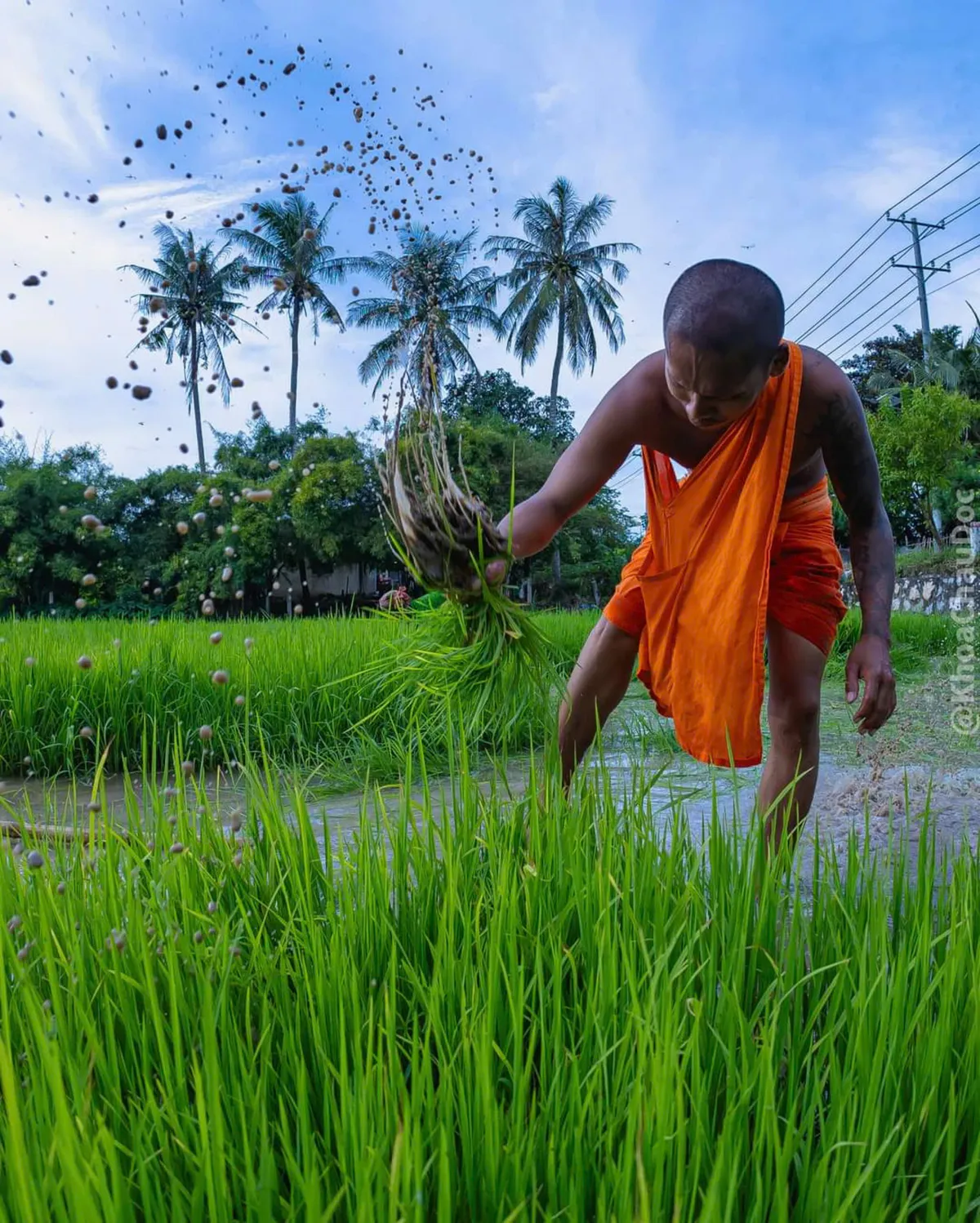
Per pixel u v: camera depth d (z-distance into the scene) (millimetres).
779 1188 1250
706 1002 1730
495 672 2449
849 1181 1350
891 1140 1426
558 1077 1473
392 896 2422
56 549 28234
